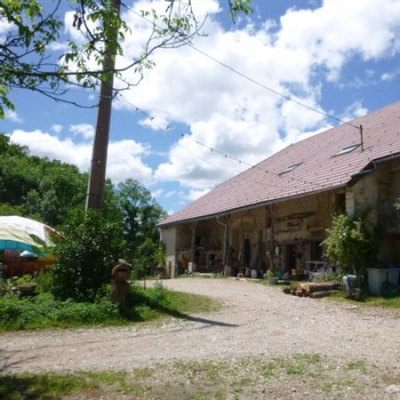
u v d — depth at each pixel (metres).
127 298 10.54
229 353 6.61
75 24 4.06
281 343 7.39
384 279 14.30
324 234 18.83
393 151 15.45
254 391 4.82
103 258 10.78
